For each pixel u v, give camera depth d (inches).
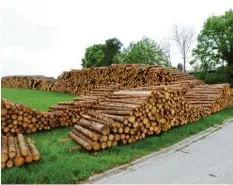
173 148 304.2
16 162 223.8
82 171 221.8
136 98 347.9
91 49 2155.5
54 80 1137.4
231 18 1323.8
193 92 584.7
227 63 1322.6
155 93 336.5
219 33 1347.2
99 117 309.1
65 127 389.7
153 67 684.7
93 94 525.0
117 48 2126.0
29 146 263.0
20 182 204.4
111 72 783.7
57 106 429.1
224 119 504.7
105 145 276.7
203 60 1386.6
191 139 345.4
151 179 217.0
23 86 1244.5
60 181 207.6
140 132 317.1
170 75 638.5
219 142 331.6
